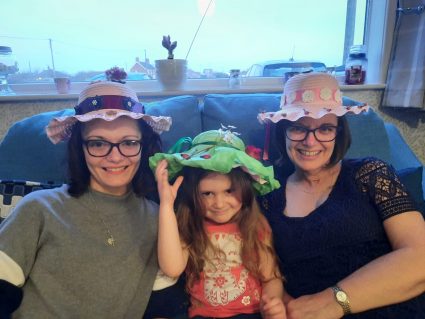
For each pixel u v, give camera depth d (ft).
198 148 3.14
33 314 2.65
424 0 4.84
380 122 4.25
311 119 3.15
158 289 3.10
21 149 3.63
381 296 2.60
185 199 3.28
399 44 5.14
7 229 2.71
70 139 3.08
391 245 2.92
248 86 5.47
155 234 3.17
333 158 3.25
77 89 5.14
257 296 3.24
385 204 2.91
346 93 5.43
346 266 3.00
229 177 3.14
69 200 2.98
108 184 2.94
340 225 2.96
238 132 4.00
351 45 5.84
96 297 2.78
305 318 2.64
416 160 4.51
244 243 3.25
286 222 3.22
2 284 2.49
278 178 3.69
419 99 4.94
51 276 2.73
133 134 2.98
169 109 4.01
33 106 4.68
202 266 3.22
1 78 4.83
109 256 2.88
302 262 3.15
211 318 3.14
